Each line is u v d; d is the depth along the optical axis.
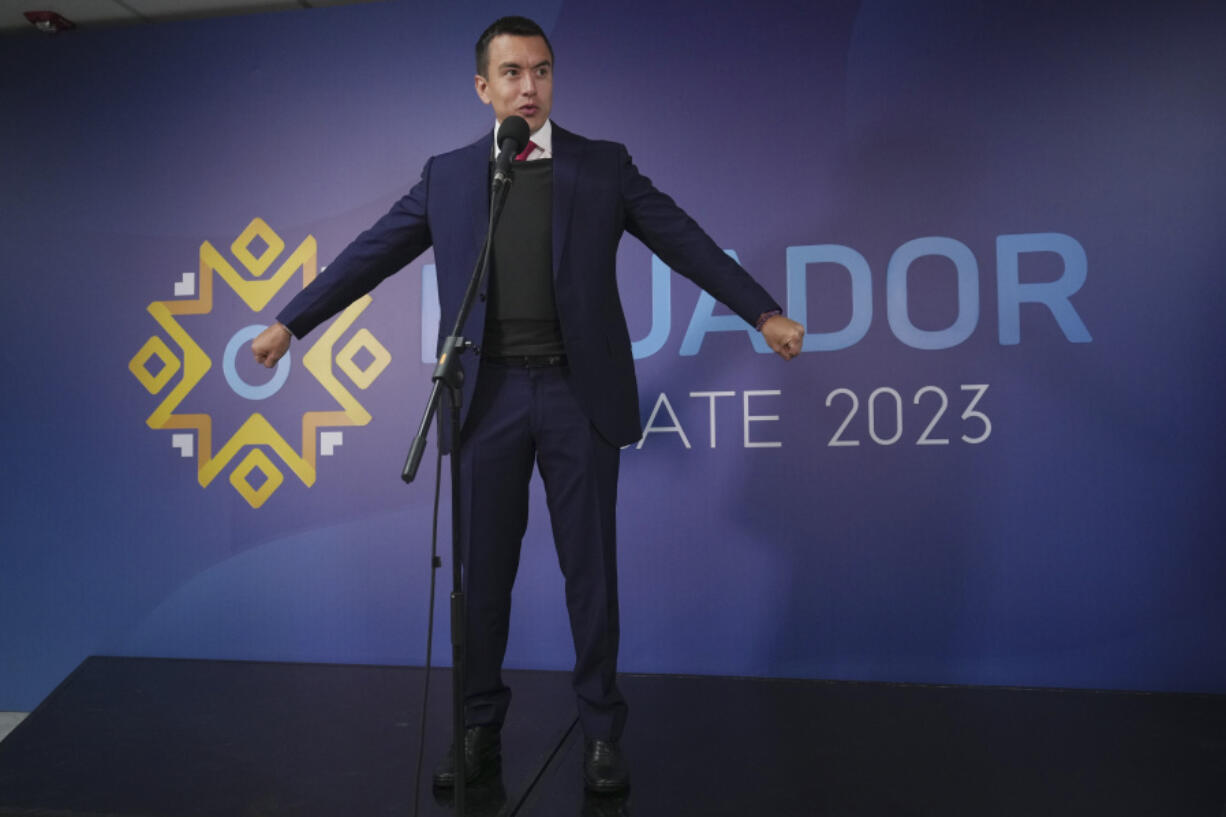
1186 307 2.56
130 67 3.10
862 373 2.71
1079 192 2.61
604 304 1.93
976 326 2.66
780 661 2.75
